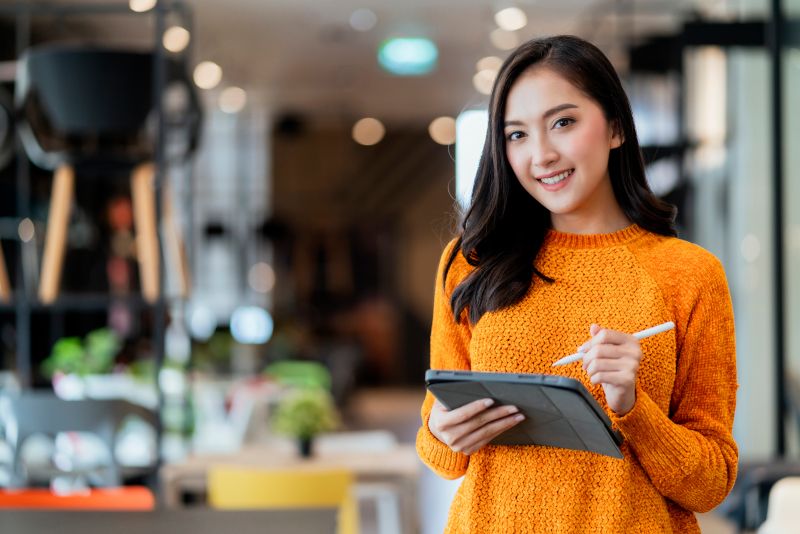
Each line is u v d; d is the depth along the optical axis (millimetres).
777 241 5656
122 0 9922
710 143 7840
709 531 6102
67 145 4621
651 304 1640
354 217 19156
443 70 13914
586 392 1426
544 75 1652
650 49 8383
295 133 17609
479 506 1651
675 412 1676
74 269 8266
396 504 4531
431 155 18984
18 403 4227
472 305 1725
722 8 7895
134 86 4383
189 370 5973
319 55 13062
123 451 5523
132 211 8641
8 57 9727
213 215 17234
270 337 14367
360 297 19219
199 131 4855
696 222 7887
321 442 5527
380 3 10781
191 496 4633
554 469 1610
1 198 7855
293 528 2211
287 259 18906
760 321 7250
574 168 1651
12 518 2322
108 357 6746
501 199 1725
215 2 10734
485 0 10508
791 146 5652
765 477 4543
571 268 1700
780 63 5727
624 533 1586
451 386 1529
